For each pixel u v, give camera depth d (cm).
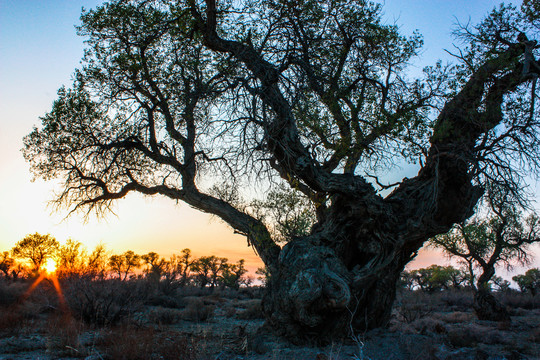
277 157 1016
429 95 1076
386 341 953
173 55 1213
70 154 1274
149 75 1220
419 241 1138
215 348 841
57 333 853
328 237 1118
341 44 1103
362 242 1128
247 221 1222
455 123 1067
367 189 1067
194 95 991
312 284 967
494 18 1109
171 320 1356
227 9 1116
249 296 3862
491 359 794
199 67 1142
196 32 1106
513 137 977
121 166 1316
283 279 1045
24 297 1445
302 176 1020
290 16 1057
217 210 1248
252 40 1100
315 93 1024
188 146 1252
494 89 1035
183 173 1249
